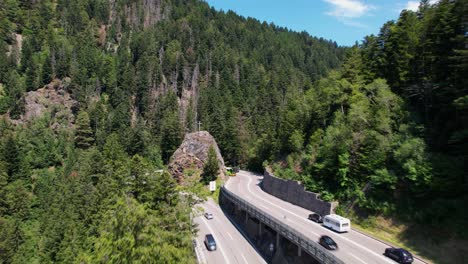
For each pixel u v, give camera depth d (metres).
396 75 42.00
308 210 40.78
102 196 50.31
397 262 23.81
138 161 37.97
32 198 75.12
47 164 93.44
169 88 145.38
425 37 38.22
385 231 29.53
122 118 114.00
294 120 58.66
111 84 137.25
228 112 110.75
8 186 73.69
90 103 125.81
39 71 132.12
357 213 33.38
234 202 47.84
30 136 102.06
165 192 24.64
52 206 67.94
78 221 54.44
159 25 194.25
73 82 126.94
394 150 32.09
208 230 43.94
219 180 68.06
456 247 23.62
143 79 139.00
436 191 27.83
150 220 18.09
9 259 55.56
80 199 61.19
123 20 189.38
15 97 117.88
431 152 29.64
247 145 96.44
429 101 35.16
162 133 101.62
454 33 32.66
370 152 34.41
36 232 64.38
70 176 81.06
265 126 97.38
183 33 186.12
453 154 29.36
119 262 16.19
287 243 31.78
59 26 171.25
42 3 175.38
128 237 16.75
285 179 49.53
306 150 49.19
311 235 30.55
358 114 37.78
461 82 30.00
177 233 19.45
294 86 146.25
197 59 169.12
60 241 53.41
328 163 38.62
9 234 58.53
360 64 50.47
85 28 175.00
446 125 31.00
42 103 119.81
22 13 162.12
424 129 32.62
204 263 32.81
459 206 25.58
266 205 44.47
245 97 139.38
